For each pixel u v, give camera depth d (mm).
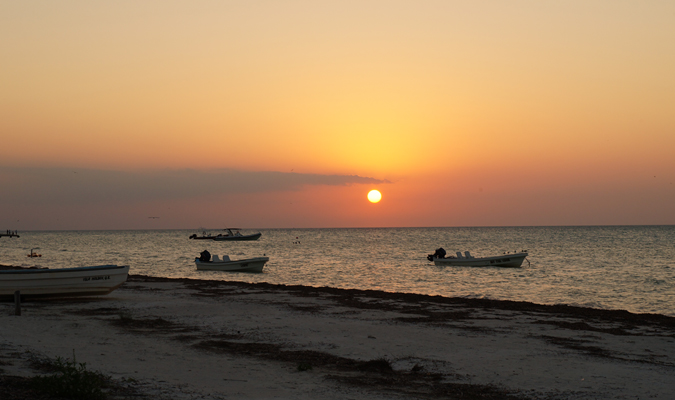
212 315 18844
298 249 113688
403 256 84188
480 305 22641
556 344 14570
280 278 47594
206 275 50406
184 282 31969
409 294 26516
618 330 16953
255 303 22281
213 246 132875
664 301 32875
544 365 12125
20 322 16406
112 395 8617
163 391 9133
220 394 9180
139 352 12656
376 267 60156
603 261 70125
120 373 10422
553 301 32656
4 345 12641
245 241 170625
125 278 23203
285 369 11359
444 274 50906
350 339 14820
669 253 88812
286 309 20594
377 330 16266
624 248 107375
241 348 13438
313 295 25594
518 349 13836
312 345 13961
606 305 31172
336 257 81625
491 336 15578
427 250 106875
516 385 10430
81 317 17953
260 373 10953
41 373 9914
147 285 29781
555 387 10320
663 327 17734
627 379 10969
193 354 12609
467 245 132625
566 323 18125
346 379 10633
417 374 11203
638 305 31203
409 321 18094
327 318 18500
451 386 10273
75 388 8227
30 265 63094
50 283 21672
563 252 93750
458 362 12320
